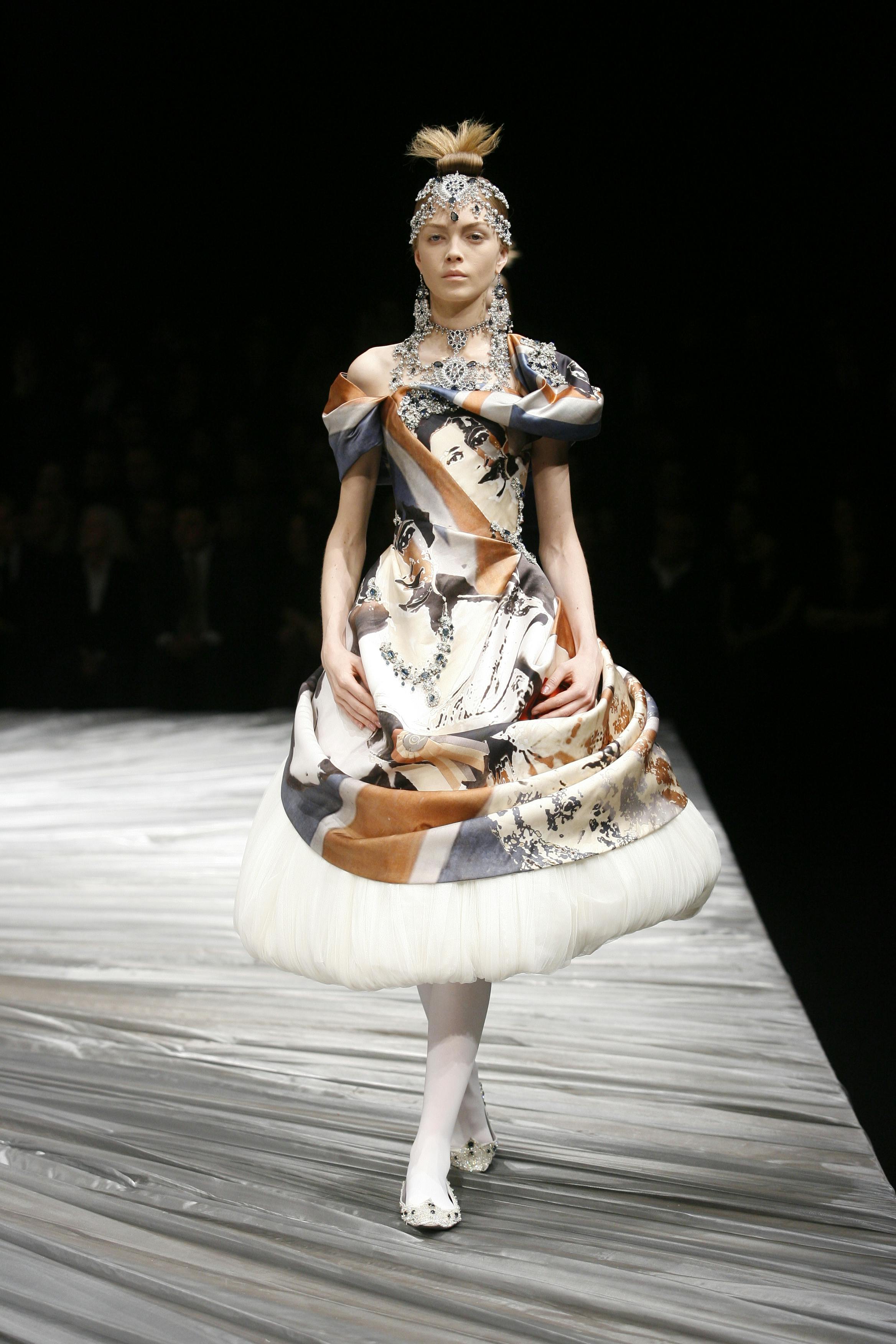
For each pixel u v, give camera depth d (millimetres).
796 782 20781
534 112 27922
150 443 27859
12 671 24938
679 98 27406
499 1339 5039
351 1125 6910
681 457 25562
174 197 30469
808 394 25516
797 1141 6723
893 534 23203
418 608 6527
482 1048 7887
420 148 6875
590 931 5805
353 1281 5449
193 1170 6406
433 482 6602
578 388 6668
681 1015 8406
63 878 11844
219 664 24078
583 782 5938
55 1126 6883
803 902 15055
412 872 5750
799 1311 5234
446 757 6016
